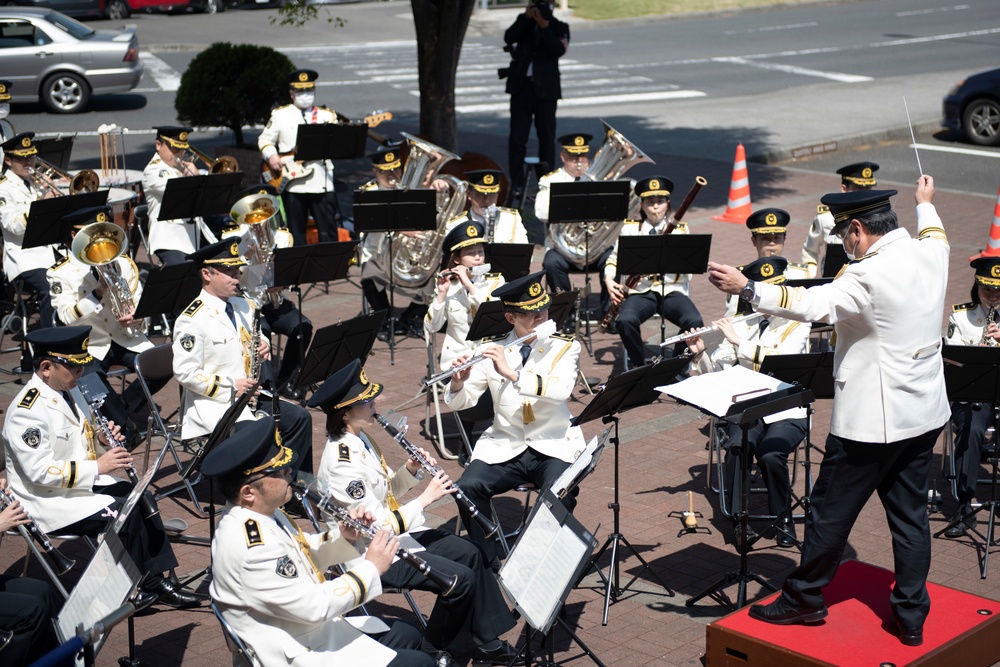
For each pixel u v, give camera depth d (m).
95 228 8.52
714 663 5.85
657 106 24.42
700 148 20.45
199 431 7.79
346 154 12.77
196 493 8.34
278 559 4.84
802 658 5.45
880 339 5.37
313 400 5.90
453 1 15.38
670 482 8.38
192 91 17.17
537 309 6.93
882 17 36.56
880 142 21.14
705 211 16.41
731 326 6.62
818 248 10.23
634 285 10.11
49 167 11.74
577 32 35.72
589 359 10.97
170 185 10.98
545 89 16.39
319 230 13.59
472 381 7.23
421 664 5.11
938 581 6.88
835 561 5.68
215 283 7.86
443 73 15.83
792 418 7.60
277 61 17.31
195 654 6.21
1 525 5.71
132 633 5.95
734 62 29.55
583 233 11.25
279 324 10.12
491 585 6.11
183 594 6.76
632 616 6.60
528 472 6.95
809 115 23.06
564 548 5.41
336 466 5.86
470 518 6.67
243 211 9.54
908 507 5.57
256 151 16.69
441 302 9.28
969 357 6.90
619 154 11.17
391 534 5.26
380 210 10.40
